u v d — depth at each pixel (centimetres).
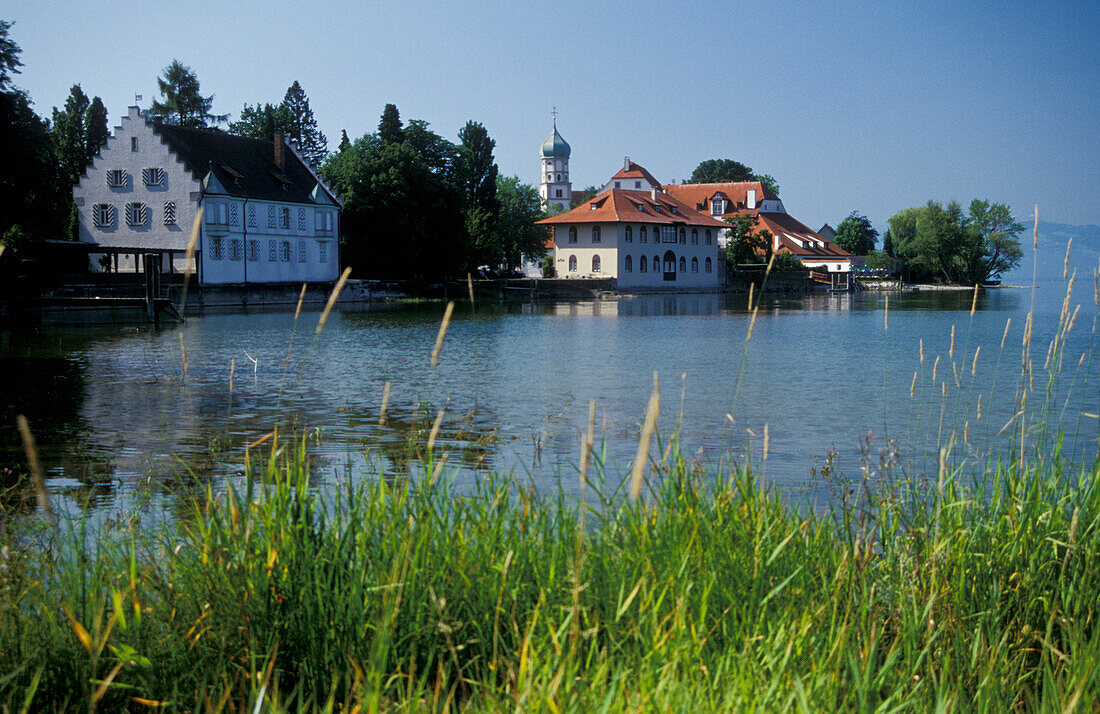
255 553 364
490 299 7844
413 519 411
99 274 5247
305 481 414
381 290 7400
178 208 6147
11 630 344
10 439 1199
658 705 272
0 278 3931
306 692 330
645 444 218
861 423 1330
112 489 881
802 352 2695
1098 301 546
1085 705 306
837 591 371
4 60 3831
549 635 324
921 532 457
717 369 2189
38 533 566
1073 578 425
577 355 2597
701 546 395
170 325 3916
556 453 1087
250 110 9469
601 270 9175
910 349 2770
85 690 305
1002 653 364
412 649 325
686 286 10044
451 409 1508
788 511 560
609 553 409
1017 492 515
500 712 280
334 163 7900
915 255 12725
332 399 1633
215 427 1306
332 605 351
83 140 8100
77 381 1886
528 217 11619
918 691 334
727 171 15750
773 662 308
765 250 10706
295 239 7019
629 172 12975
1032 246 548
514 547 404
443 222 7831
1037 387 1728
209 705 293
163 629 352
